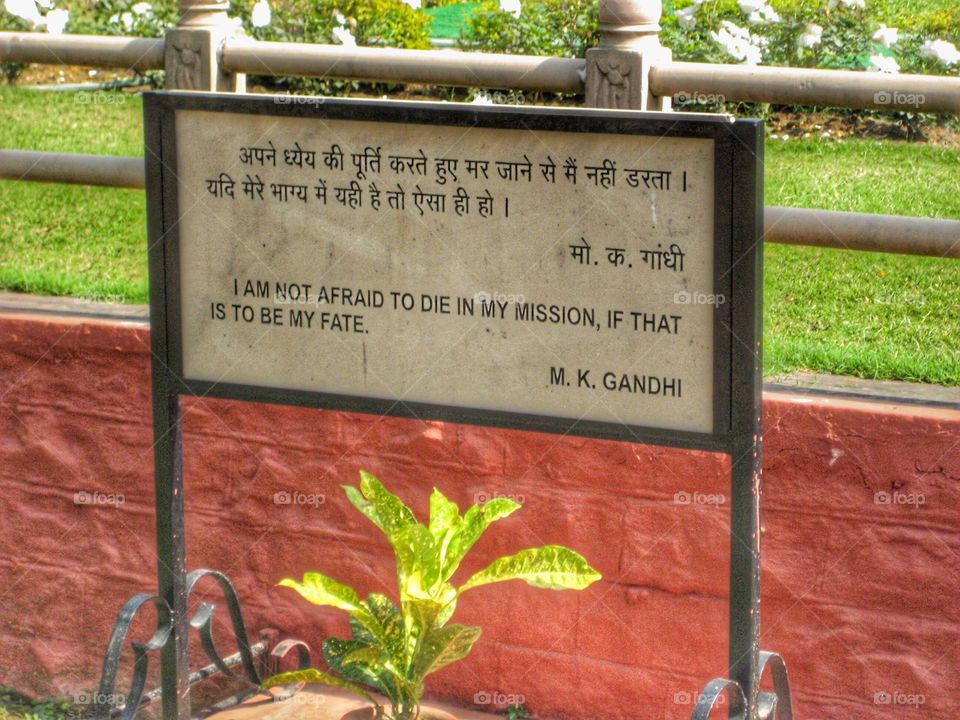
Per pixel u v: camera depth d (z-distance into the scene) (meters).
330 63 4.40
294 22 7.40
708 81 3.96
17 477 5.09
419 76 4.31
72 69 9.33
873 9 7.88
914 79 3.84
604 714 4.48
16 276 5.76
